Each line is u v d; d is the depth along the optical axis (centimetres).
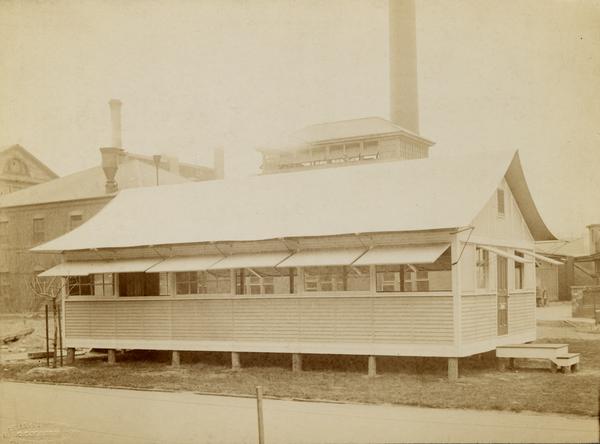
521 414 1127
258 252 1697
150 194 2138
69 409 1355
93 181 2773
